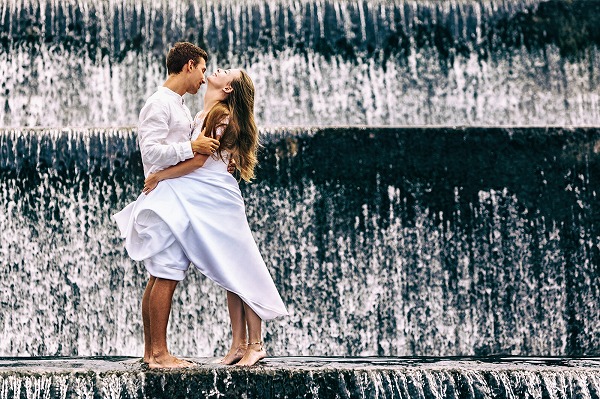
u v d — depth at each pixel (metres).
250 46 14.34
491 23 14.67
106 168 11.32
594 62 14.66
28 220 11.20
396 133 11.55
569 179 11.66
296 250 11.38
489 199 11.56
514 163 11.62
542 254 11.55
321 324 11.29
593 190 11.67
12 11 14.10
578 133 11.72
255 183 11.39
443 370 7.45
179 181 7.29
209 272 7.31
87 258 11.23
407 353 11.29
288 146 11.45
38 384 7.03
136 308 11.22
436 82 14.55
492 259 11.50
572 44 14.67
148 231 7.22
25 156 11.20
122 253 11.28
